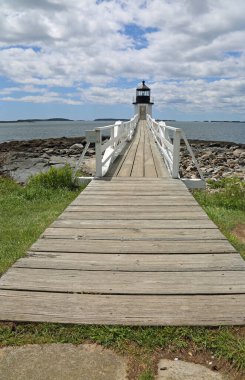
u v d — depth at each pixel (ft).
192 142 120.88
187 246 12.96
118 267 11.25
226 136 219.20
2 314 8.75
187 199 20.31
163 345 7.89
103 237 13.91
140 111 135.23
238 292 9.77
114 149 35.70
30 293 9.68
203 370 7.23
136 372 7.18
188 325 8.38
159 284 10.21
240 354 7.53
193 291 9.82
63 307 9.05
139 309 8.99
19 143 109.29
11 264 12.15
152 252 12.42
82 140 117.80
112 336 8.07
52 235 14.15
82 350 7.79
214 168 58.85
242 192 26.23
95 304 9.20
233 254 12.26
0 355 7.64
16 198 24.86
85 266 11.32
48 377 7.03
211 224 15.56
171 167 28.14
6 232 17.13
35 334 8.21
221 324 8.40
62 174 27.68
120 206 18.72
